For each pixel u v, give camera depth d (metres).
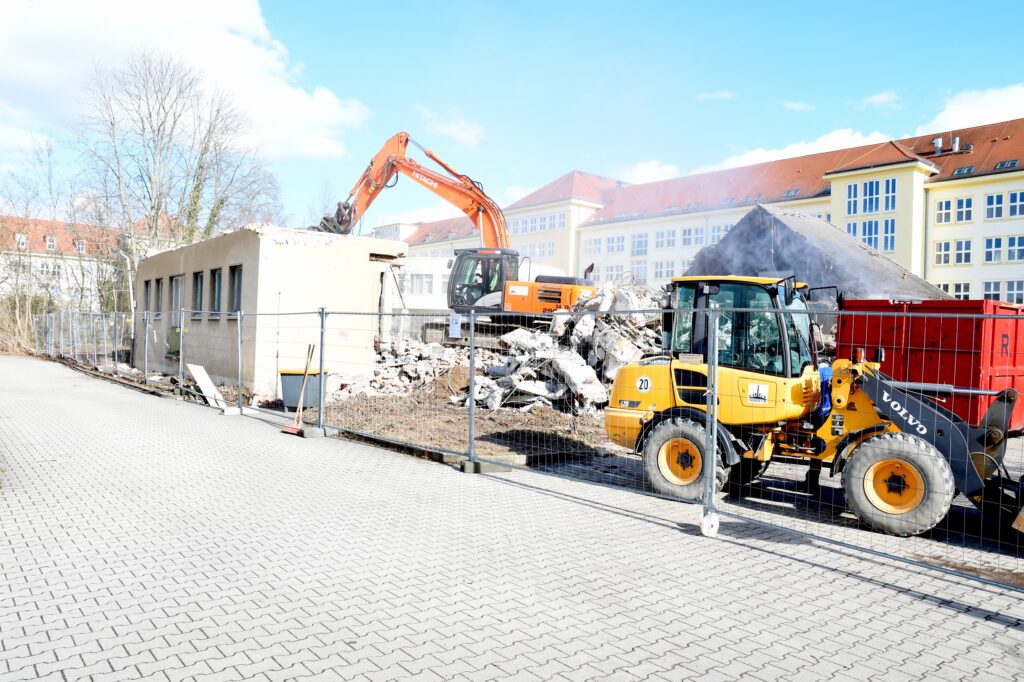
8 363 27.48
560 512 6.98
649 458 7.73
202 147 39.78
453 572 5.17
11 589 4.64
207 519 6.40
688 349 7.99
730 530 6.52
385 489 7.73
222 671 3.57
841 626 4.40
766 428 7.49
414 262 54.06
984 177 41.62
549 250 66.94
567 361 13.47
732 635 4.22
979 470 6.23
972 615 4.64
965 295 42.59
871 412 6.92
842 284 19.31
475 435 10.88
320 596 4.64
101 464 8.70
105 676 3.49
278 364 15.63
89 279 44.84
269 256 15.66
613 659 3.84
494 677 3.58
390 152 22.17
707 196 55.62
